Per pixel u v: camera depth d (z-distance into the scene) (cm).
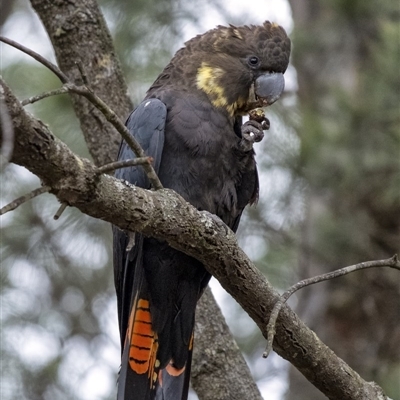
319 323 1204
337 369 704
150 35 1310
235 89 851
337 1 1191
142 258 786
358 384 712
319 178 1124
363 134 1077
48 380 1359
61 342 1383
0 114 478
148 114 811
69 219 1353
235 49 865
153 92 855
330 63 1248
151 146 800
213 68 854
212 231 661
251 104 869
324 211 1187
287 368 1344
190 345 800
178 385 786
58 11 930
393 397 1038
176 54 889
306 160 1126
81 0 934
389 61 1066
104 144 918
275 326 676
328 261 1183
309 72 1263
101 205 588
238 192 846
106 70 933
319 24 1259
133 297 783
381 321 1173
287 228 1320
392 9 1169
